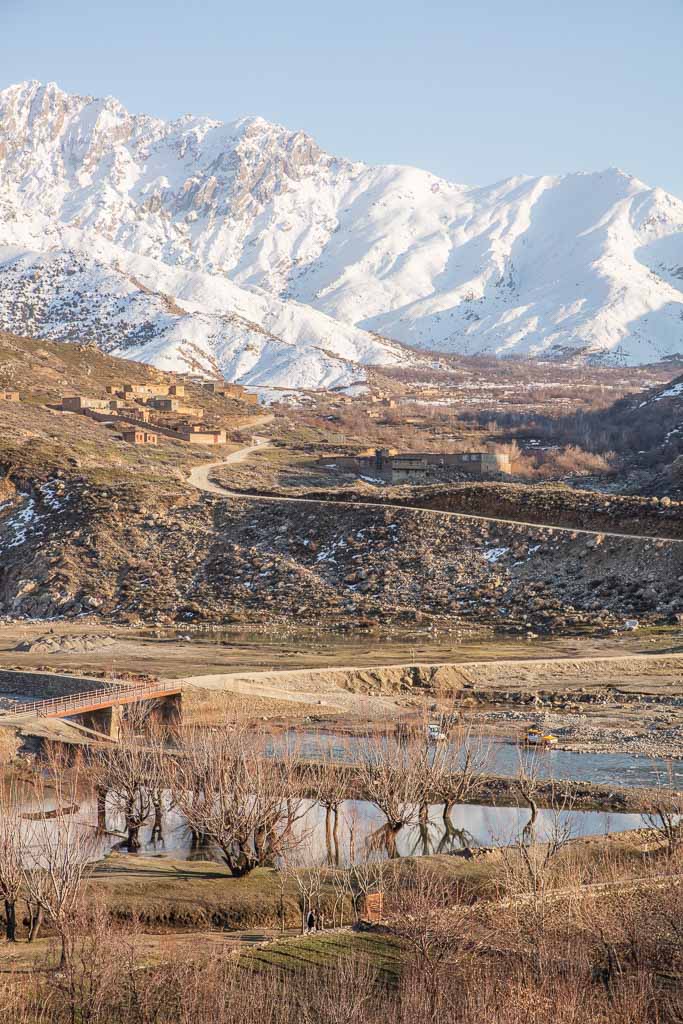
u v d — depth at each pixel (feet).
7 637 482.28
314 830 214.07
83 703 302.66
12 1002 134.82
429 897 160.86
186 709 324.39
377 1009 136.77
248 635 474.90
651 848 192.95
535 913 156.87
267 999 136.98
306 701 338.13
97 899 170.81
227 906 171.63
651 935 155.12
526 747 285.84
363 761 236.02
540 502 590.14
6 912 164.66
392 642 447.83
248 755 213.05
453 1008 135.85
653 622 446.19
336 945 154.71
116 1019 133.69
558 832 197.57
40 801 230.89
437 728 278.46
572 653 405.80
